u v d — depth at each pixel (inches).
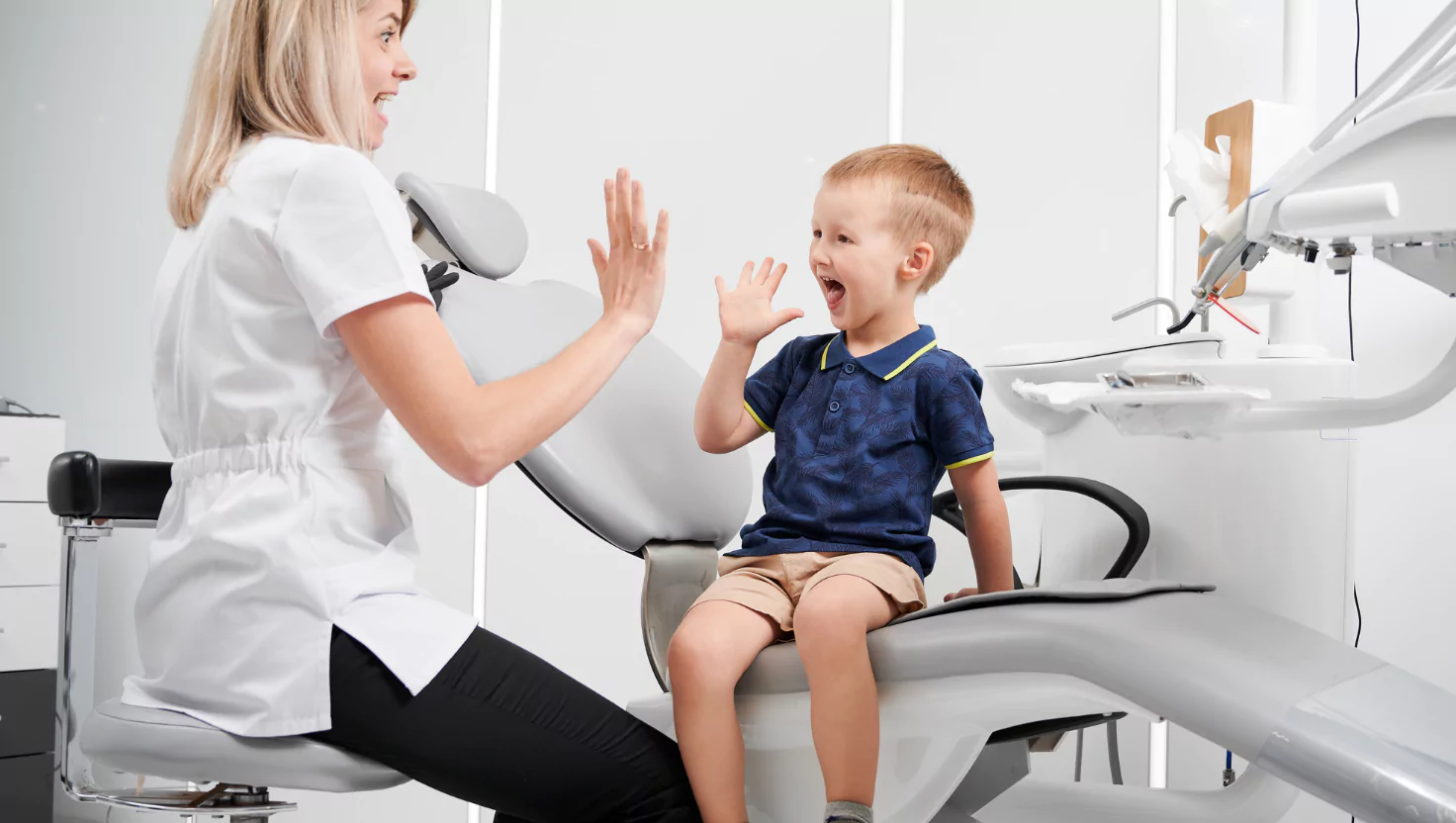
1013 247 87.7
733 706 41.3
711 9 93.0
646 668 89.5
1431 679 75.0
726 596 43.5
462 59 96.3
